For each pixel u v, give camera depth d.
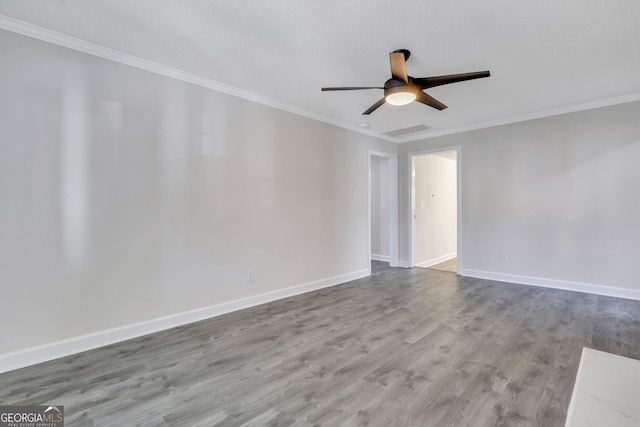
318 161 4.25
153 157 2.77
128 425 1.58
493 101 3.75
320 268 4.27
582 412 1.00
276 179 3.72
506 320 3.00
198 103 3.05
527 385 1.91
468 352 2.35
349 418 1.63
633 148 3.59
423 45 2.48
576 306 3.40
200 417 1.64
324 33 2.32
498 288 4.18
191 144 3.00
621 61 2.75
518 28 2.26
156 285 2.79
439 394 1.83
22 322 2.18
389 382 1.96
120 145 2.59
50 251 2.29
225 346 2.48
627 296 3.64
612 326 2.82
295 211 3.94
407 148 5.62
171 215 2.87
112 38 2.38
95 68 2.48
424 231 6.17
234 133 3.33
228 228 3.28
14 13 2.07
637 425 0.94
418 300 3.68
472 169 4.82
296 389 1.89
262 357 2.29
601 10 2.05
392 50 2.56
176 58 2.69
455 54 2.63
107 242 2.53
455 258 7.03
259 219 3.55
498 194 4.58
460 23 2.20
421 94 2.64
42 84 2.25
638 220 3.57
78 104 2.40
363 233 4.96
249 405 1.74
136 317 2.67
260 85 3.26
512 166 4.45
